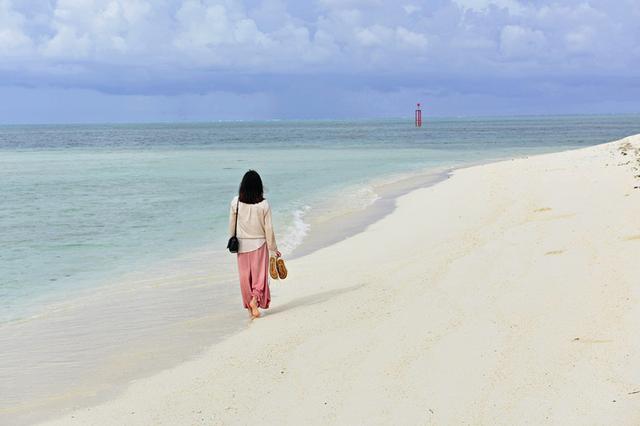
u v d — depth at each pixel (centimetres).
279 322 802
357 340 699
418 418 509
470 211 1612
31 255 1336
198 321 850
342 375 606
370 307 827
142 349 743
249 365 655
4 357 730
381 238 1380
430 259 1080
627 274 819
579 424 473
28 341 787
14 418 565
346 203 2028
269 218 838
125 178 3170
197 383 620
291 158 4609
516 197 1720
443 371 592
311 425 513
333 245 1347
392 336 700
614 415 479
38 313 915
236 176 3247
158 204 2152
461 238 1242
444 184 2331
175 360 700
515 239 1139
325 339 714
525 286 836
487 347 638
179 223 1748
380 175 3002
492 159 3994
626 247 961
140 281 1095
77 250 1385
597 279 820
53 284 1088
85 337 796
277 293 968
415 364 615
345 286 962
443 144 6412
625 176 1866
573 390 526
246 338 749
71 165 4231
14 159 5038
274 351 690
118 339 785
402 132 11844
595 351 595
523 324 692
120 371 675
